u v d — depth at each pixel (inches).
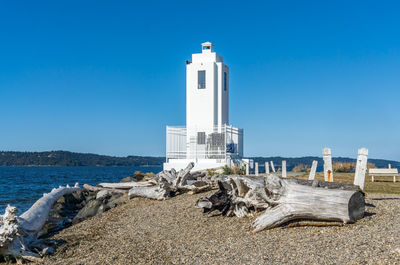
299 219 378.6
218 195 466.3
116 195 744.3
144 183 790.5
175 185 657.6
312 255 290.5
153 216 519.8
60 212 649.6
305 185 395.2
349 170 1171.9
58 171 3526.1
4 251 363.3
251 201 426.3
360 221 374.6
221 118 1376.7
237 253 323.9
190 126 1360.7
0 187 1416.1
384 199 481.4
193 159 1256.2
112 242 410.6
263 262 291.4
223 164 1198.3
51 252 380.2
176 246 373.4
